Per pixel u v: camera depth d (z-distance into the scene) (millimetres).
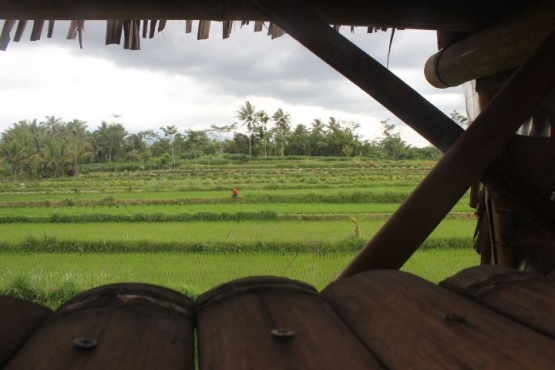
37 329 806
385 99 1706
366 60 1691
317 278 16453
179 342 772
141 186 49062
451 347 710
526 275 1056
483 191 3012
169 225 28125
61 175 68375
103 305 863
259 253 20406
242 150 90250
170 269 17562
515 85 1609
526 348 698
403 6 2488
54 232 25000
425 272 16625
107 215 29922
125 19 2383
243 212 30484
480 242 3098
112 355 692
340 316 911
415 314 848
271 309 868
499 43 2410
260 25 2762
